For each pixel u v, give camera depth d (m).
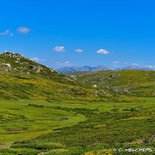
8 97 191.50
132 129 82.69
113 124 105.00
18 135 97.88
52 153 53.53
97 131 88.69
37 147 64.69
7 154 56.47
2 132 102.75
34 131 107.00
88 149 53.69
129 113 145.38
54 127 116.81
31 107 165.12
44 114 149.38
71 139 74.94
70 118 143.12
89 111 168.38
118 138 68.56
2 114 134.25
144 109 171.50
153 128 80.06
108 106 191.25
